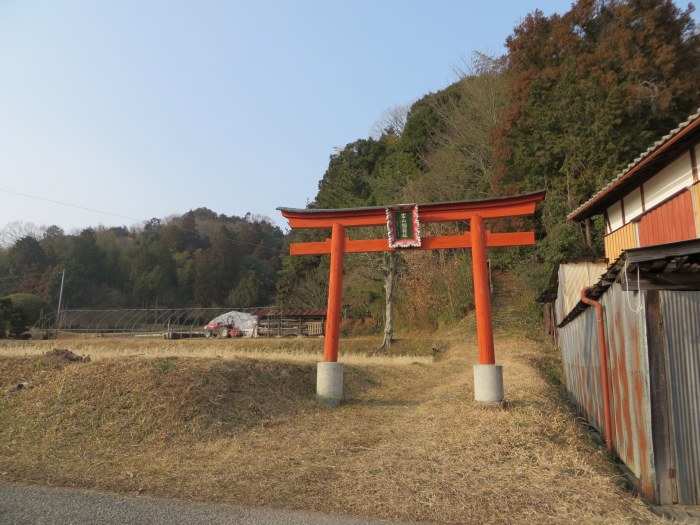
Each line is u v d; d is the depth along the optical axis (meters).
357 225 10.52
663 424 5.18
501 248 28.89
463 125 31.73
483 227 9.74
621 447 6.75
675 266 5.34
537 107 22.78
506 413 8.20
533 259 24.55
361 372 13.58
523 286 26.64
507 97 26.14
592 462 6.21
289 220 10.59
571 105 21.17
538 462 6.04
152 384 8.37
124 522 4.34
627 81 20.55
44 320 37.34
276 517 4.53
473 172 30.86
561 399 10.70
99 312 45.22
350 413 9.15
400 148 40.78
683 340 5.30
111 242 68.44
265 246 72.25
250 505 4.84
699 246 4.84
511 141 24.34
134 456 6.48
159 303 60.84
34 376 9.08
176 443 6.99
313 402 9.70
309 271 43.16
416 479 5.50
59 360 9.94
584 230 21.66
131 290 62.44
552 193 22.16
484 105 29.98
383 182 38.75
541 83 22.67
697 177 9.96
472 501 4.91
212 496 5.08
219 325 36.94
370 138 48.75
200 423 7.55
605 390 7.41
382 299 34.34
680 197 10.64
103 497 5.01
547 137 22.06
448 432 7.46
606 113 20.19
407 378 14.13
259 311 38.75
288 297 42.62
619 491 5.20
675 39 21.70
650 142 20.11
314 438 7.41
